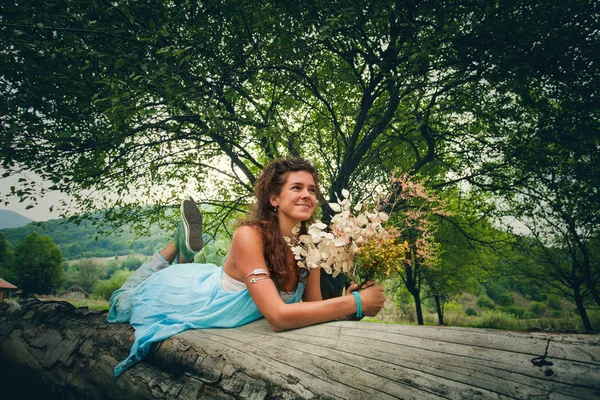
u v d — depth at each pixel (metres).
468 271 15.58
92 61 4.90
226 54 5.86
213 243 8.98
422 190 1.77
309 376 1.08
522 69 5.21
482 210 10.07
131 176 6.97
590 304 14.81
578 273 12.62
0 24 4.28
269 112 6.50
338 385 1.00
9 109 4.91
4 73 4.92
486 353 0.88
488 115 7.32
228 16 5.65
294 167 1.82
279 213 1.83
